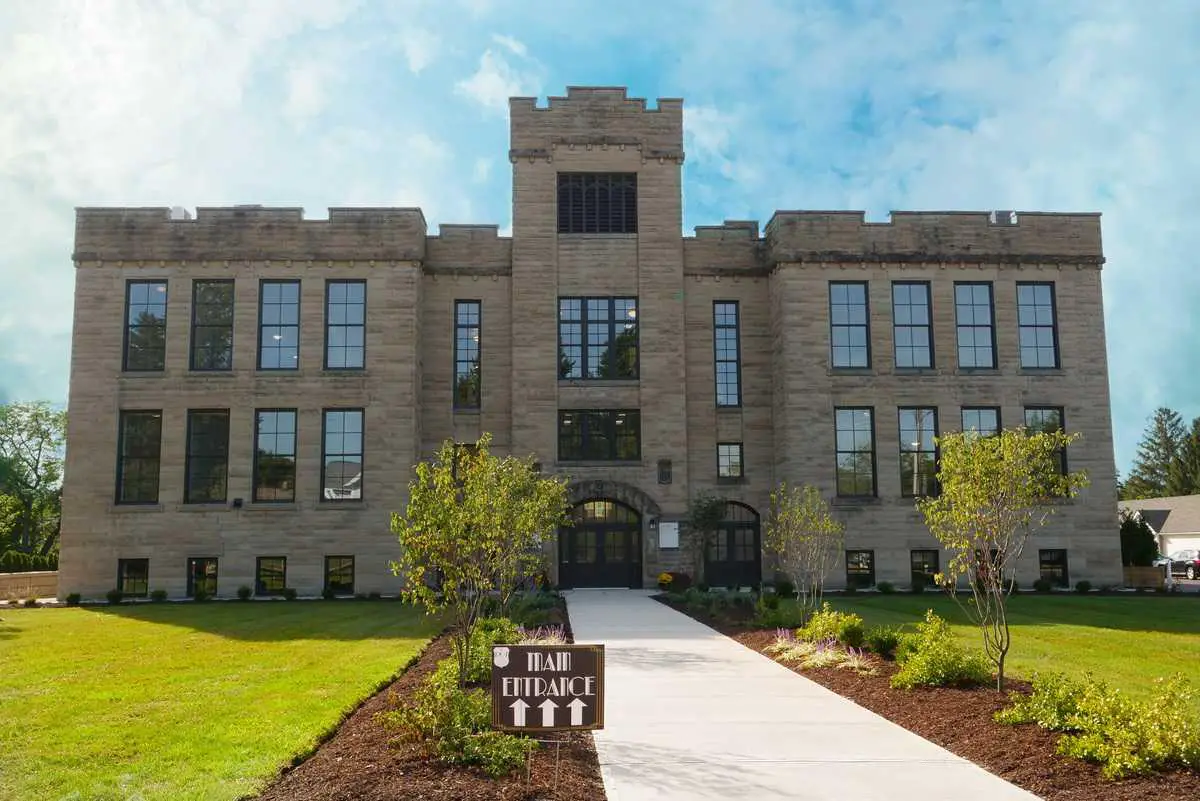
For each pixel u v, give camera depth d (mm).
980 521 13562
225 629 23625
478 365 36375
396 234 34938
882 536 34469
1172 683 10820
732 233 37438
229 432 33938
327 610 28516
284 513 33562
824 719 12289
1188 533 66938
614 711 12820
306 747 10641
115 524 33344
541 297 35906
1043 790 9016
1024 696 12016
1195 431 90812
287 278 34781
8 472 65250
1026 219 36281
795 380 34938
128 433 34062
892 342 35500
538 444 35219
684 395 35906
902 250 35656
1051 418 35719
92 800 8766
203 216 34750
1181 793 8734
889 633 16906
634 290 36312
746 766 9961
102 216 34625
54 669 16969
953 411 35281
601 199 36875
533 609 25219
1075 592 34188
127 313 34562
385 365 34344
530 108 36812
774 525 34781
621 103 37062
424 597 12945
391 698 12328
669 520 35188
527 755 9711
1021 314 36156
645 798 8820
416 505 12828
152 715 12555
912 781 9344
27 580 34781
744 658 17734
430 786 9008
